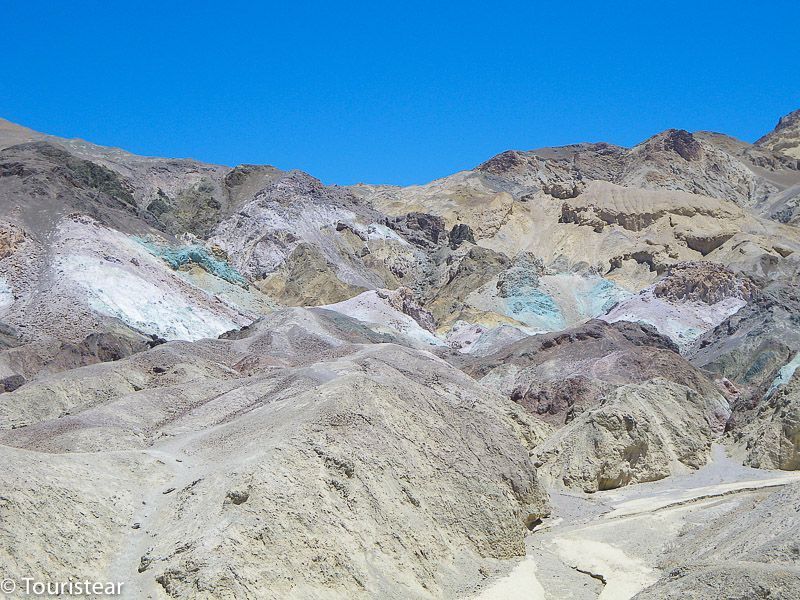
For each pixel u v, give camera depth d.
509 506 60.72
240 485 49.97
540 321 182.25
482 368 119.62
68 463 51.19
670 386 92.62
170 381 89.62
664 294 166.50
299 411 61.00
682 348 146.38
